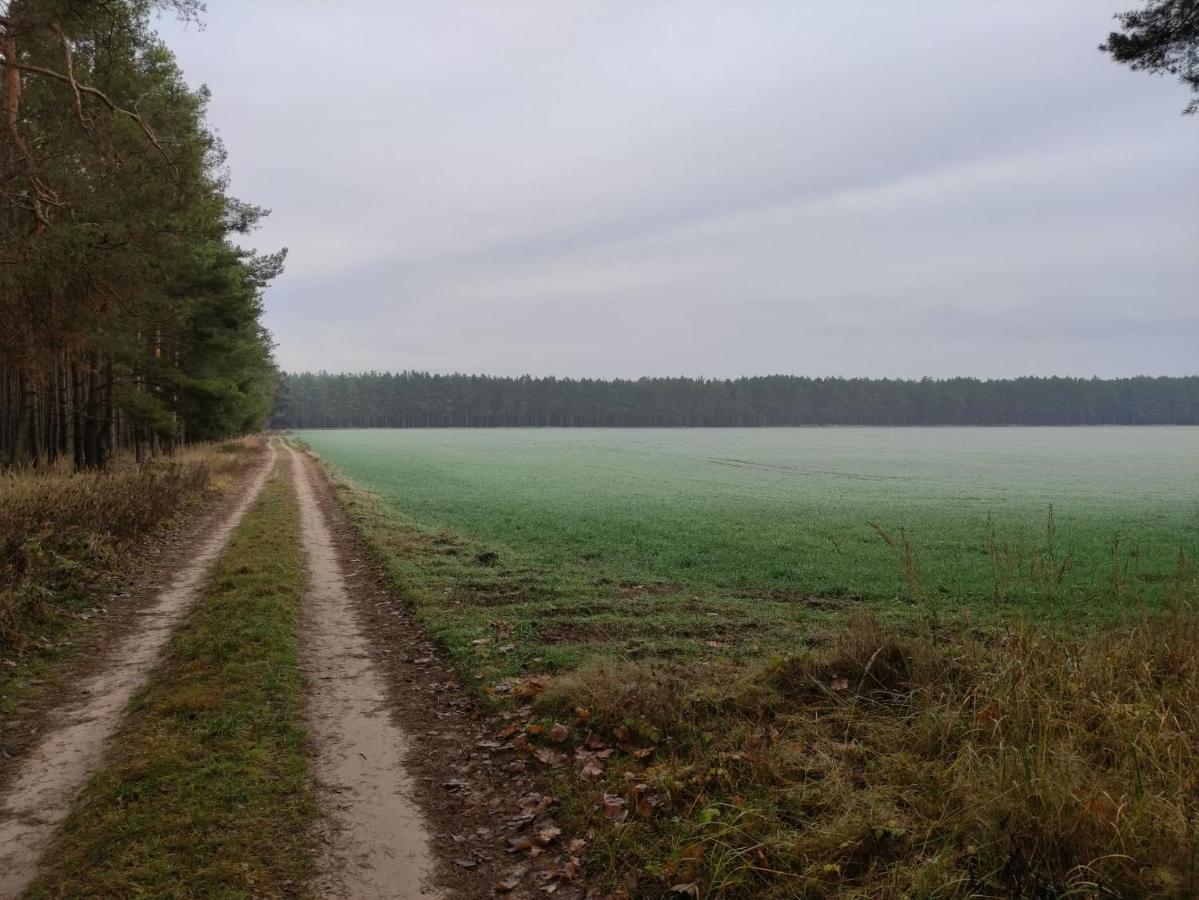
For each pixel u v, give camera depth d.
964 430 158.00
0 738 5.92
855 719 5.76
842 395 191.62
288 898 3.92
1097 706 5.11
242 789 4.97
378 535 16.91
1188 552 16.27
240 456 43.59
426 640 9.01
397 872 4.22
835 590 12.26
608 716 6.01
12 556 10.02
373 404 181.88
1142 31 9.82
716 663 7.39
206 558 13.61
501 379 199.62
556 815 4.80
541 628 9.32
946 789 4.52
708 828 4.35
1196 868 3.46
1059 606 7.95
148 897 3.84
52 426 26.36
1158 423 185.25
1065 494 33.69
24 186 13.88
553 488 34.78
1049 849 3.75
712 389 193.00
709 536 18.77
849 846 4.07
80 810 4.73
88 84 15.79
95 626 9.10
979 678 5.67
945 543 17.89
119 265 14.67
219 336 27.73
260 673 7.19
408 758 5.71
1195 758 4.37
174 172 16.14
